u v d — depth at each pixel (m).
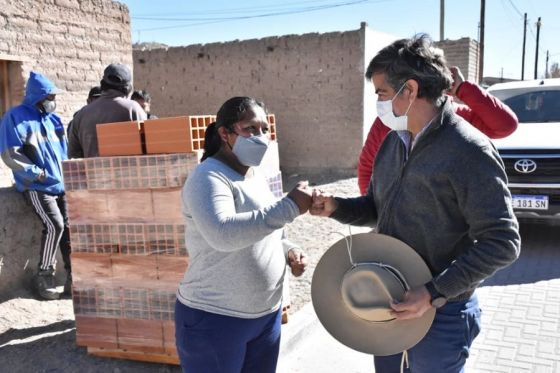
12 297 4.45
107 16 7.99
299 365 3.69
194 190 2.06
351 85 11.95
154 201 3.20
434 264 2.03
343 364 3.70
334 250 2.20
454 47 17.64
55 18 7.22
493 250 1.82
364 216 2.38
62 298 4.62
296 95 12.62
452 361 2.07
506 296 4.89
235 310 2.16
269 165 3.68
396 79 1.93
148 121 3.16
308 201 2.10
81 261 3.42
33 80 4.42
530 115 7.20
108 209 3.31
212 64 13.57
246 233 1.95
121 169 3.24
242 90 13.30
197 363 2.21
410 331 2.04
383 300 2.00
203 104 13.87
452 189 1.91
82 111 4.11
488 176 1.85
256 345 2.33
